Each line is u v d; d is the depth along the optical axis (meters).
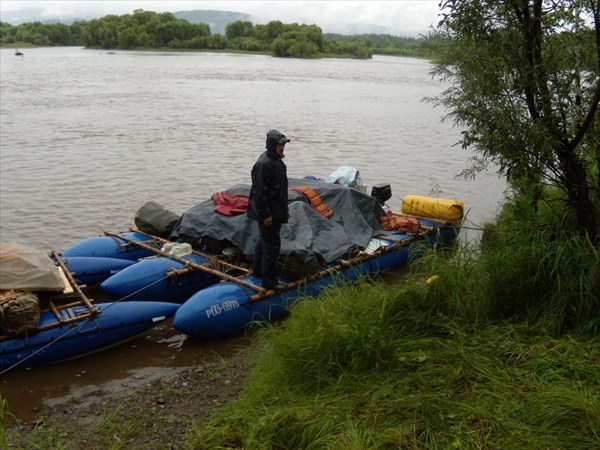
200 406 5.62
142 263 8.26
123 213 12.88
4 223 11.96
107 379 6.40
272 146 7.02
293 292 7.79
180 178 16.12
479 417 4.36
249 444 4.40
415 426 4.34
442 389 4.84
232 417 4.91
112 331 6.95
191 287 8.40
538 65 5.97
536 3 5.95
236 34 150.50
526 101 6.22
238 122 27.53
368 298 6.29
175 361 6.86
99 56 99.81
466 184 16.48
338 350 5.45
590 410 4.21
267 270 7.53
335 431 4.40
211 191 14.95
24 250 7.09
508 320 5.97
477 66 6.23
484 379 4.93
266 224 7.22
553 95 6.09
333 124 28.02
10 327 6.38
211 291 7.41
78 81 47.56
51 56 98.31
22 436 5.23
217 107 33.16
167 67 70.62
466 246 7.05
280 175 7.11
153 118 27.78
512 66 6.09
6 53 112.06
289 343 5.66
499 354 5.33
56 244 10.94
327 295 6.56
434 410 4.52
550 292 6.06
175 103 34.16
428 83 59.56
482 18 5.92
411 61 135.12
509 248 6.66
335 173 11.66
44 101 32.75
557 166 6.43
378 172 17.73
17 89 39.38
